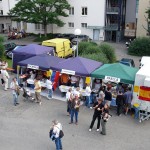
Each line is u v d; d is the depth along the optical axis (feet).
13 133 47.50
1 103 59.82
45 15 146.82
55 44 93.15
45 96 64.69
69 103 51.85
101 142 45.27
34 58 68.13
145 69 56.65
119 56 120.06
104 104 47.55
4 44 104.53
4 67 71.05
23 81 70.13
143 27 148.77
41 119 52.90
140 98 53.83
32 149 42.73
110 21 159.22
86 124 51.34
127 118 54.54
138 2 154.30
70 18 162.71
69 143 44.62
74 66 61.93
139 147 44.16
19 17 149.59
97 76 58.70
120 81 56.13
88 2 155.43
